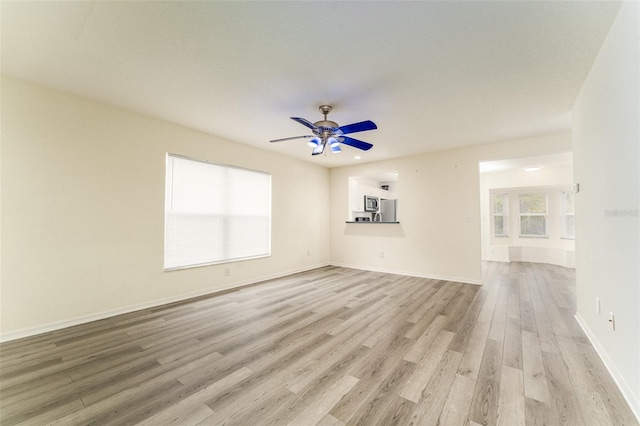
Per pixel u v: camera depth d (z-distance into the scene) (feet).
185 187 11.99
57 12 5.28
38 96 8.20
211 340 7.75
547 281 14.79
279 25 5.60
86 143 9.11
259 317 9.56
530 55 6.50
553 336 7.86
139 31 5.82
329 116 10.33
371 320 9.25
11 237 7.75
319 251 19.49
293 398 5.23
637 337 4.73
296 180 17.65
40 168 8.23
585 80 7.55
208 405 5.05
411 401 5.11
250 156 14.67
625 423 4.50
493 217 22.45
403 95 8.60
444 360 6.58
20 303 7.87
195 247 12.32
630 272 5.01
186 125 11.55
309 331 8.37
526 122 10.86
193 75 7.59
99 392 5.42
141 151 10.45
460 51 6.38
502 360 6.55
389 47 6.27
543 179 20.10
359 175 19.04
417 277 15.94
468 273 14.52
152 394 5.36
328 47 6.30
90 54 6.67
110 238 9.64
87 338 7.84
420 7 5.08
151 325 8.83
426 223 15.97
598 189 6.70
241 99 9.03
